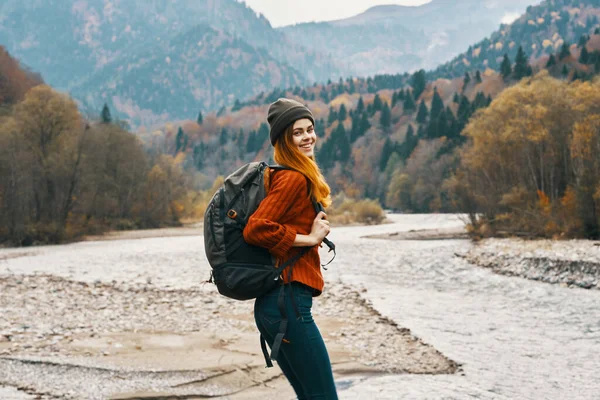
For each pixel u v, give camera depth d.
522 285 13.92
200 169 193.25
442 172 89.56
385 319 9.58
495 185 32.56
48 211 39.38
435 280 15.39
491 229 30.06
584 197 23.11
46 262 20.83
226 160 197.62
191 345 7.37
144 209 53.94
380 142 151.88
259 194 2.59
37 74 72.75
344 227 52.06
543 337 8.11
